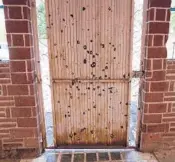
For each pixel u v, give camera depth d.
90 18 1.82
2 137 1.96
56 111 2.04
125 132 2.10
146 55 1.83
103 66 1.93
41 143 2.04
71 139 2.13
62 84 1.97
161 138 2.02
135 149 2.09
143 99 1.93
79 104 2.03
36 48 1.86
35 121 1.93
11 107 1.88
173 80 1.87
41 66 2.00
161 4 1.70
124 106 2.03
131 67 1.92
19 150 2.00
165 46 1.79
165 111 1.95
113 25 1.83
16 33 1.72
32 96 1.86
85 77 1.96
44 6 1.79
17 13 1.68
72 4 1.79
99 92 2.00
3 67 1.78
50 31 1.84
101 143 2.14
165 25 1.75
